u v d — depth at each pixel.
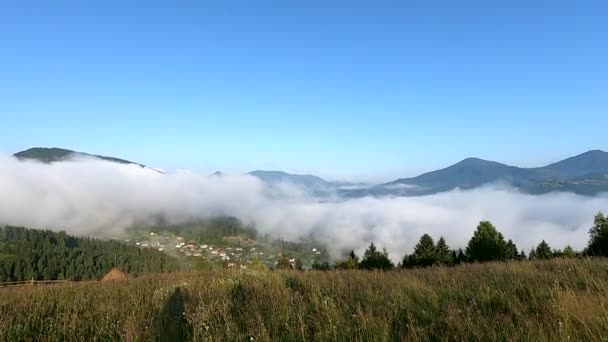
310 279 11.73
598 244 28.45
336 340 5.59
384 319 6.26
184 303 8.42
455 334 5.61
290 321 6.65
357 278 11.71
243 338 5.98
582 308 6.01
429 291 8.45
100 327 7.52
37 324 7.88
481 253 35.22
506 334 5.25
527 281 8.88
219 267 18.88
